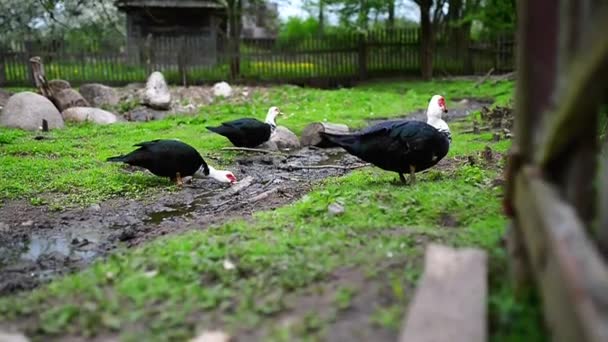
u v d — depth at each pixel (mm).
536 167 3496
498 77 23344
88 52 22578
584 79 2807
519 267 3637
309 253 4652
